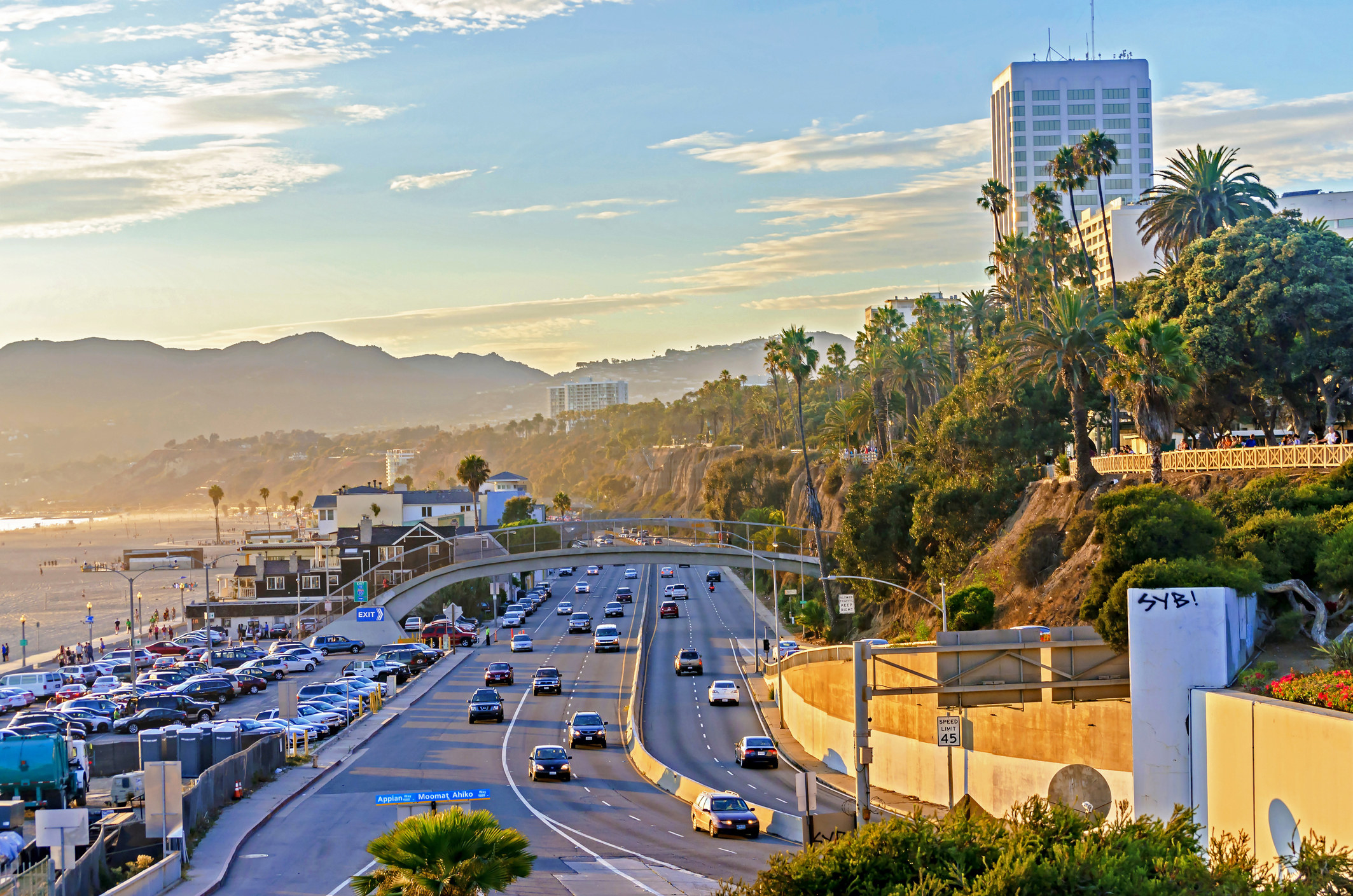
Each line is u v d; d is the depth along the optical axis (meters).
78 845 33.19
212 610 134.62
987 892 19.08
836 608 114.62
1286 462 60.88
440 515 193.50
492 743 64.44
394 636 118.62
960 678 35.28
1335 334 69.25
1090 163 95.81
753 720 74.00
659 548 130.00
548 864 37.12
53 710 70.12
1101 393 90.75
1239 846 25.73
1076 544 71.94
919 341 146.00
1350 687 29.09
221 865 35.50
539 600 147.62
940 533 91.00
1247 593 42.06
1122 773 41.72
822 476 174.62
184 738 49.44
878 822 22.62
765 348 119.88
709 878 34.72
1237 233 72.44
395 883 22.72
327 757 59.69
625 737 67.69
